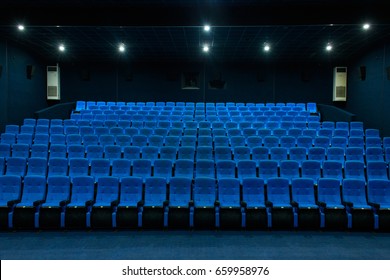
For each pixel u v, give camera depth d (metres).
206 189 4.95
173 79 11.86
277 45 9.66
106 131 7.64
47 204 4.79
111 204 4.61
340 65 11.55
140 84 11.95
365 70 9.95
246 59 11.49
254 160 5.96
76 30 8.20
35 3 6.89
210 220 4.58
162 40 9.23
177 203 4.89
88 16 7.11
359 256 3.81
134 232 4.56
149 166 5.67
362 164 5.67
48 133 7.88
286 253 3.88
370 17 6.86
